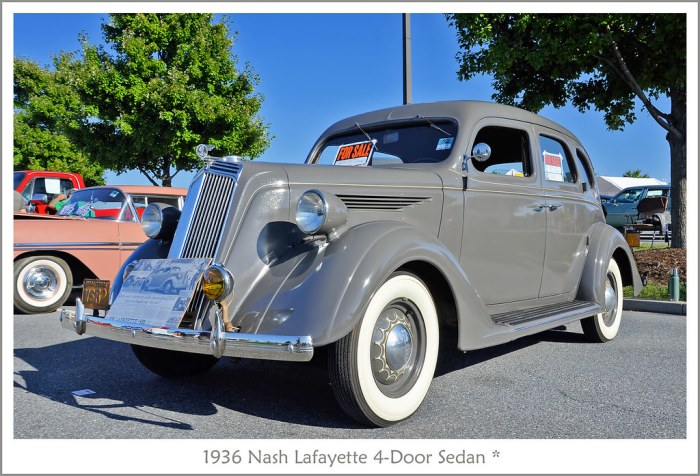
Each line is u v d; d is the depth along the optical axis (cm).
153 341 276
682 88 888
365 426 291
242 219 297
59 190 1268
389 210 336
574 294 500
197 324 285
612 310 528
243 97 1730
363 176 334
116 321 298
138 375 393
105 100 1518
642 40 865
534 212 435
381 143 428
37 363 427
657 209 1355
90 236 688
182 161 1686
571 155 507
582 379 383
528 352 471
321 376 393
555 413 313
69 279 686
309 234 290
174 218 358
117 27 1565
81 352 465
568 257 484
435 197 357
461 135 389
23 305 657
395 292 290
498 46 880
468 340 319
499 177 408
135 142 1537
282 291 280
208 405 326
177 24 1576
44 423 294
